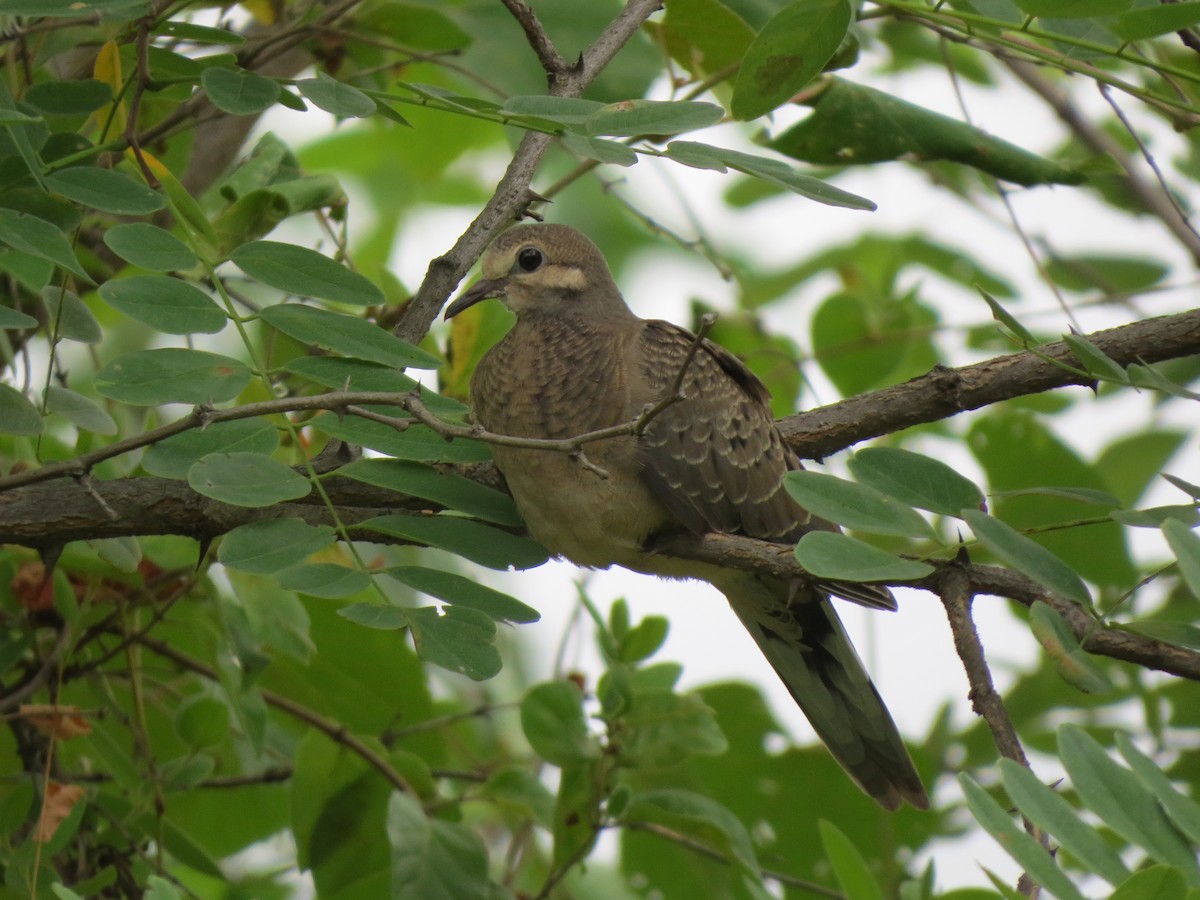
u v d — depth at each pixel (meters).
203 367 6.47
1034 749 10.59
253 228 8.17
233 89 6.61
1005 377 8.02
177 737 9.22
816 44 6.40
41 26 7.89
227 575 8.43
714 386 8.90
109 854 8.30
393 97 6.68
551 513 8.32
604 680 8.58
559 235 9.70
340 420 6.36
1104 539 10.55
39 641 8.77
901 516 6.11
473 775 9.45
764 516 8.89
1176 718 10.22
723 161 6.23
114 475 8.40
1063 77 12.74
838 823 10.20
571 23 10.41
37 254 6.28
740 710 10.33
